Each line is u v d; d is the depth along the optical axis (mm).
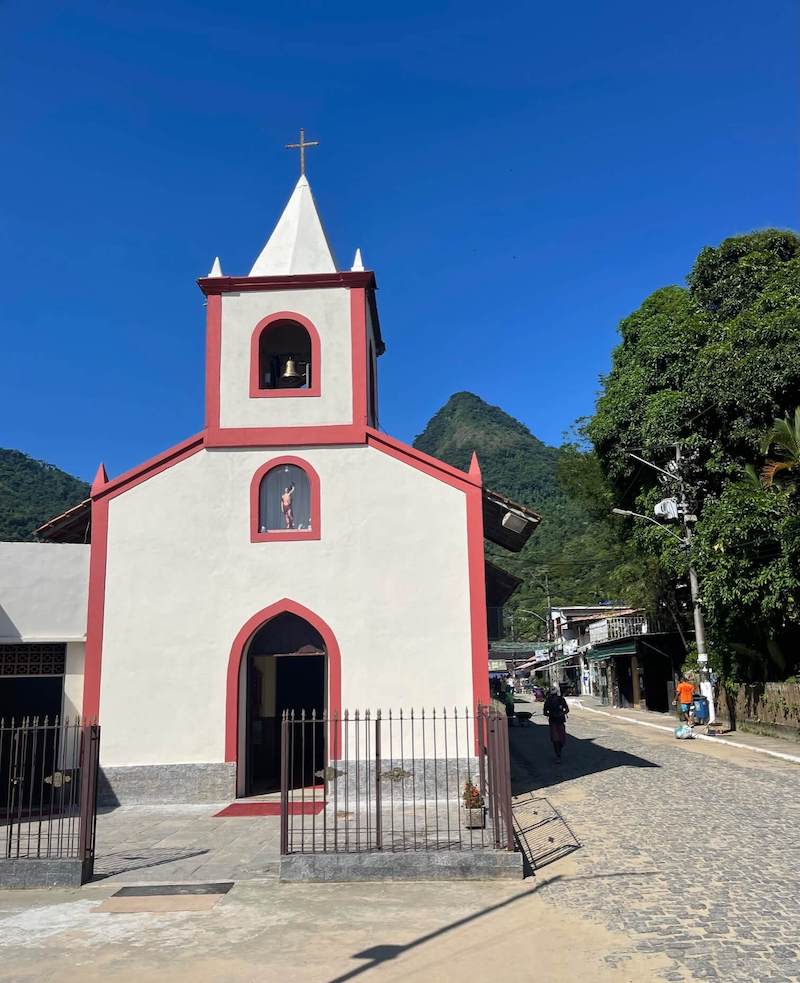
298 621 14617
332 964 6414
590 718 34219
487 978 6066
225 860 9820
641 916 7305
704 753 19391
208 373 15234
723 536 19703
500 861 8781
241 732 14062
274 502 14727
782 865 8883
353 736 13648
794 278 23297
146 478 14672
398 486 14570
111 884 8891
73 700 14164
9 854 9047
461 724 13516
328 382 15164
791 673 22016
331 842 10156
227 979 6137
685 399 23781
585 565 61281
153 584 14234
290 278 15516
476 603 13953
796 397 21469
